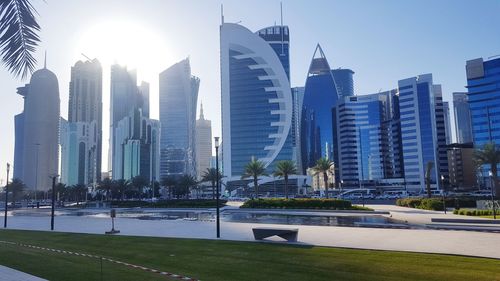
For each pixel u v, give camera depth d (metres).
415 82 191.50
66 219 45.16
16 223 41.25
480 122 165.62
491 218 32.12
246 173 83.94
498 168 145.00
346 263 14.91
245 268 14.52
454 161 186.62
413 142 189.62
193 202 75.06
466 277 12.41
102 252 19.42
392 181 198.88
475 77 168.38
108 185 124.94
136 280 12.41
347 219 38.91
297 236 22.00
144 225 33.53
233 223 33.66
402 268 13.84
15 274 13.14
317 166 81.81
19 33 6.22
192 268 14.73
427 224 30.75
